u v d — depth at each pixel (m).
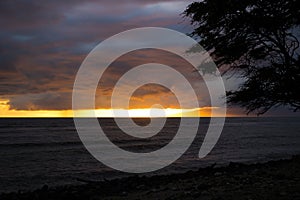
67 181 25.56
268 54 13.45
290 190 10.23
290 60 13.02
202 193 11.28
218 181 13.70
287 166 16.70
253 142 62.50
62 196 14.79
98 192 15.34
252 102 14.27
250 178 13.52
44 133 92.12
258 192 10.39
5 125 146.88
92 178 26.58
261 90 13.59
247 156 40.81
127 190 15.18
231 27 12.68
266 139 70.12
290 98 13.57
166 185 14.80
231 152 45.88
